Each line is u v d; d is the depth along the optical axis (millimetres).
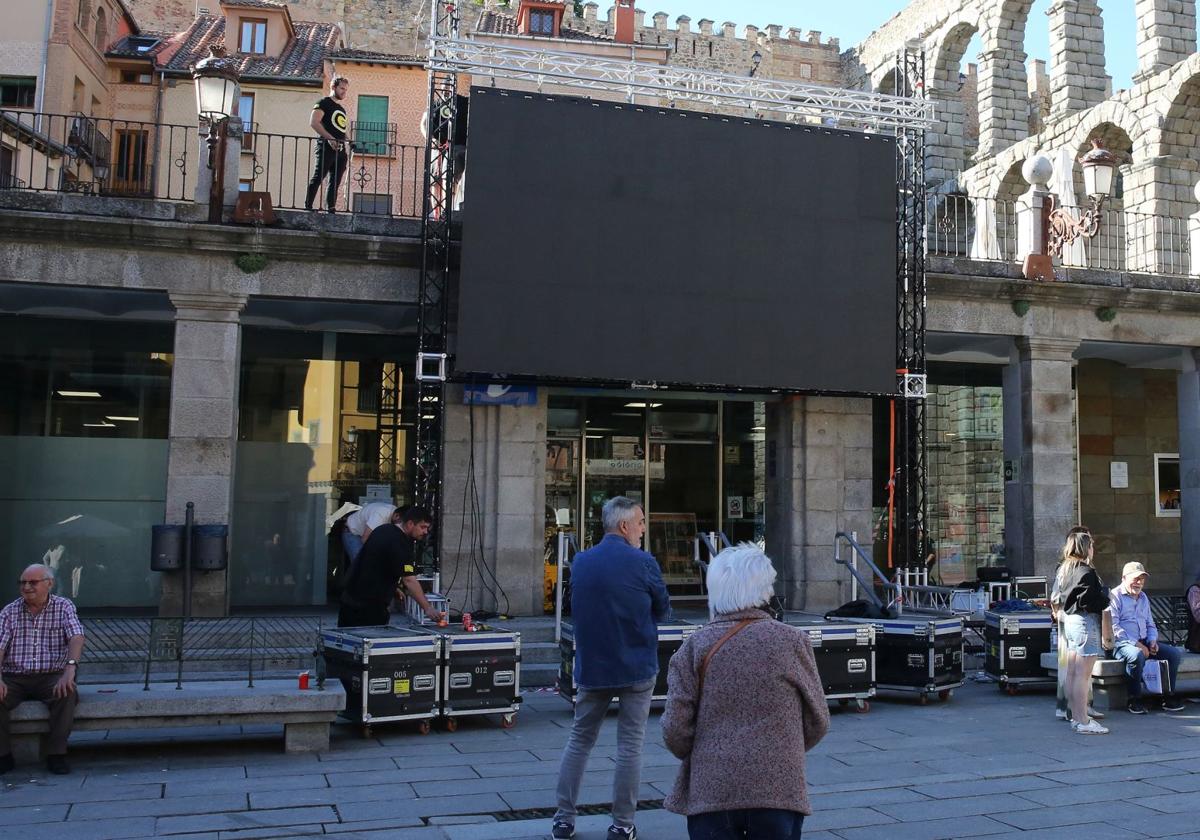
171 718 7809
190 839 5816
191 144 30562
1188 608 11375
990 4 32781
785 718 3984
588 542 15828
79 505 14297
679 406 16344
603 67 13555
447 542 13297
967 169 36750
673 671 4199
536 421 13758
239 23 32125
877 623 10641
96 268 12523
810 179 13984
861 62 45375
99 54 30828
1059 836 6051
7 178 15562
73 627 7605
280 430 15008
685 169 13484
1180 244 20828
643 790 7191
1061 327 15523
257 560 14703
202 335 12781
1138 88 26938
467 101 13609
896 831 6129
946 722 9695
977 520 17953
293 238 12859
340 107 14008
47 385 14391
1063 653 9609
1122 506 18734
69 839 5781
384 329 15188
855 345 13984
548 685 11711
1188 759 8102
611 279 13078
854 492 14727
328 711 8203
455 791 7023
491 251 12688
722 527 16297
